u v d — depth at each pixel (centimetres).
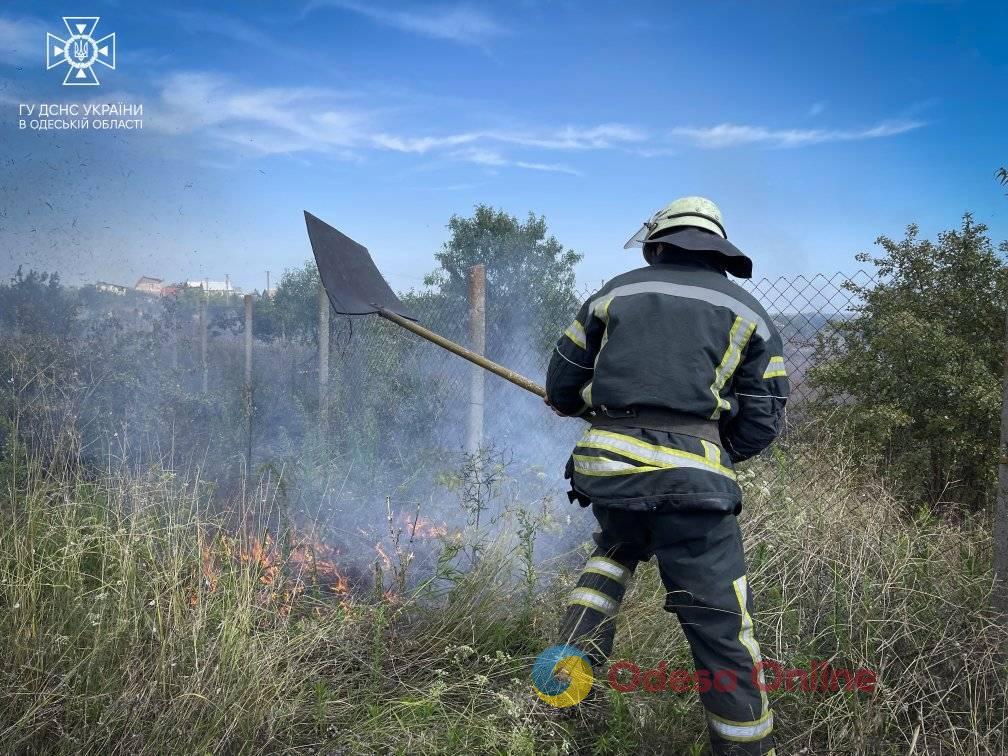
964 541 301
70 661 200
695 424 211
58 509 270
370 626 263
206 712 196
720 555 207
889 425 380
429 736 207
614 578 236
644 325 215
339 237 338
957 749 207
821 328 440
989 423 371
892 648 236
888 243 422
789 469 361
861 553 268
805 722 224
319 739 210
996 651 230
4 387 392
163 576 236
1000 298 385
